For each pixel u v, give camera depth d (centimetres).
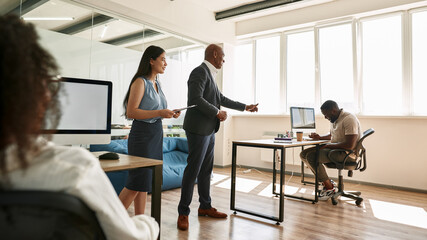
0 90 33
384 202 313
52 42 321
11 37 35
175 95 477
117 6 364
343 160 301
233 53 572
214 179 431
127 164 118
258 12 470
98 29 368
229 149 558
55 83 43
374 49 431
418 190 373
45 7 319
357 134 302
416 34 400
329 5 451
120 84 389
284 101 519
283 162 238
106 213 44
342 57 458
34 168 37
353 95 443
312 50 492
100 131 151
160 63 184
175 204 289
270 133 517
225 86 547
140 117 165
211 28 503
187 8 455
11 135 34
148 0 390
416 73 398
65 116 140
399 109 409
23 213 36
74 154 43
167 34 465
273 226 232
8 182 36
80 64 346
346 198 328
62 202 37
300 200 316
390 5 398
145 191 173
